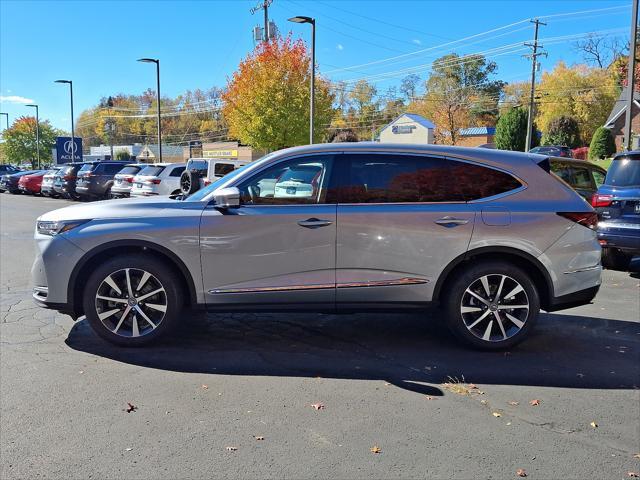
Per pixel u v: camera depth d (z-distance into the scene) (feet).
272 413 12.15
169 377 14.11
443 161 16.15
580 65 217.15
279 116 104.17
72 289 15.80
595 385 14.02
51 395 12.89
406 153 16.12
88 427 11.38
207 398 12.88
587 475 9.90
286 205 15.75
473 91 271.08
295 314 20.38
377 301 15.94
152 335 16.03
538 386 13.92
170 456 10.30
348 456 10.39
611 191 27.48
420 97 261.65
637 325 19.39
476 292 16.14
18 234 43.27
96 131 394.11
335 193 15.84
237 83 108.58
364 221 15.60
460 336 16.25
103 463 10.04
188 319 19.43
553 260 16.01
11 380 13.75
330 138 222.89
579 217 16.16
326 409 12.39
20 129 260.83
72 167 87.35
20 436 10.98
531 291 16.10
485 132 227.40
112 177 79.97
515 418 12.11
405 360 15.66
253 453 10.46
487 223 15.76
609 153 132.57
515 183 16.21
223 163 53.88
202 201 15.99
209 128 351.87
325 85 115.44
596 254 16.43
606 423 11.96
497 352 16.35
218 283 15.72
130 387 13.43
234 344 16.84
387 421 11.85
